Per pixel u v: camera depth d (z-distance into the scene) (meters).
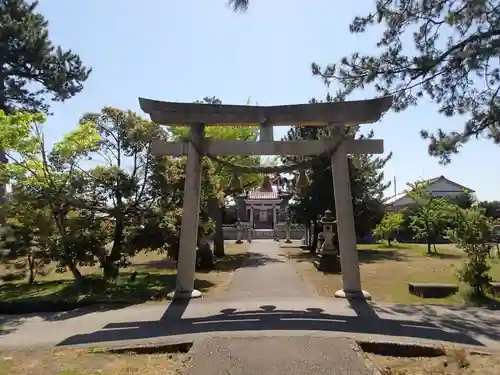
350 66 10.76
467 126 10.12
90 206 11.82
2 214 11.51
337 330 6.98
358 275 10.02
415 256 21.83
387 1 10.16
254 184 21.09
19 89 22.72
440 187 48.25
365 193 22.67
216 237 21.72
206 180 14.12
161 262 18.30
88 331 7.25
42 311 9.14
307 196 22.69
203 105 10.18
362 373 5.00
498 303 9.38
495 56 8.51
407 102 10.69
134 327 7.46
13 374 5.19
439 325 7.39
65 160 11.41
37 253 11.14
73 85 24.06
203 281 12.89
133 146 12.67
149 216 12.28
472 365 5.51
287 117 10.12
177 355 6.00
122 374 5.18
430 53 9.91
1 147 10.33
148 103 10.20
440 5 9.55
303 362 5.36
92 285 10.94
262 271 15.27
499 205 34.75
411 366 5.57
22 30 21.09
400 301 9.71
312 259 19.88
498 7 8.62
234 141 10.25
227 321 7.72
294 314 8.22
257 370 5.10
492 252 21.19
